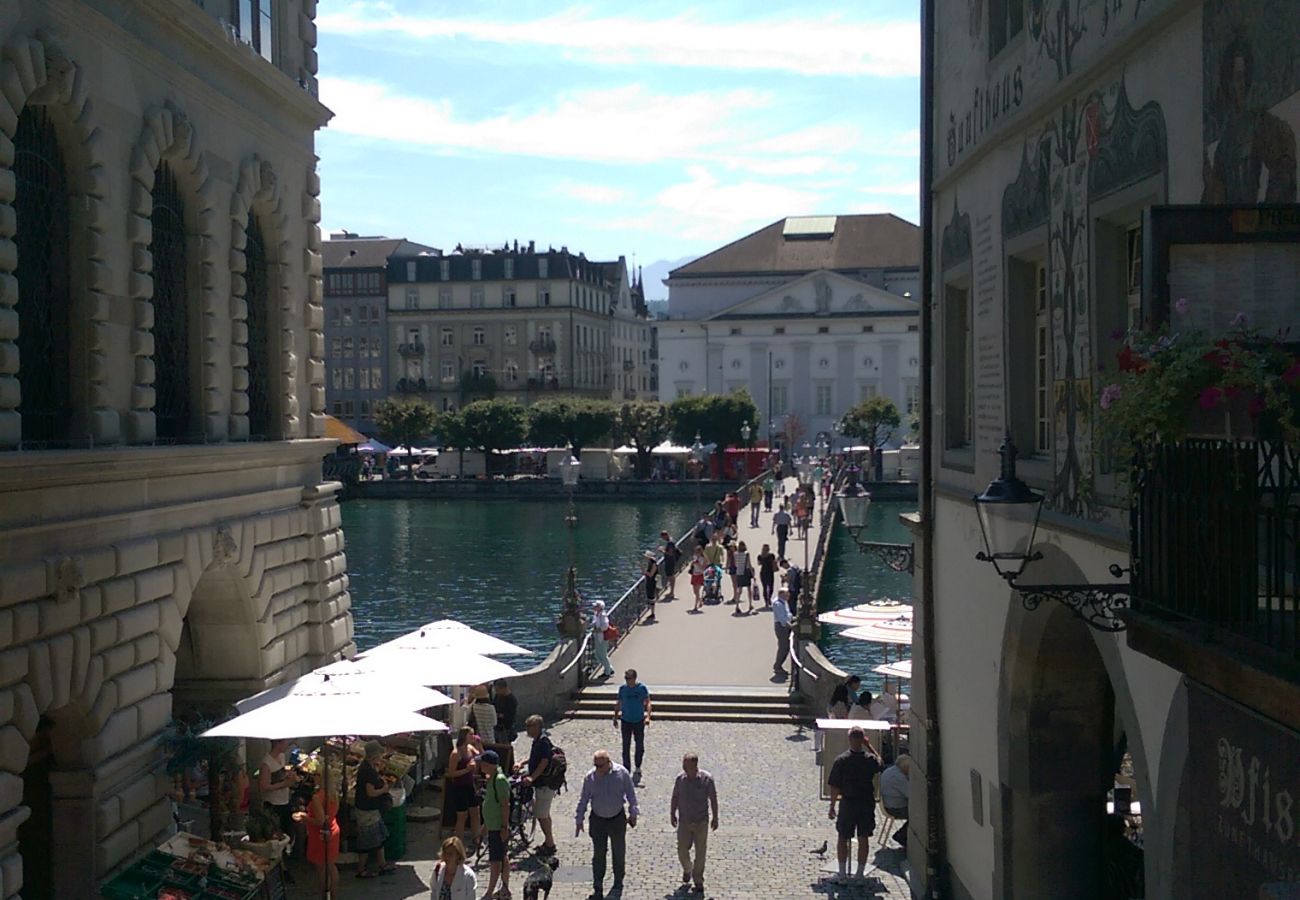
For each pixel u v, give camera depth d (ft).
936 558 53.42
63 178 51.19
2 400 44.32
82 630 48.47
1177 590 22.53
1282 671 18.67
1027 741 40.98
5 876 42.06
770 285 432.25
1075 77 34.53
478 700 72.43
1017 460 41.04
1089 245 33.99
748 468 346.95
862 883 55.36
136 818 53.01
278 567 70.18
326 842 52.31
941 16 51.72
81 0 49.62
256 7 69.10
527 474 365.40
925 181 53.16
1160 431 21.61
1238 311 21.81
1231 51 25.31
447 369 457.68
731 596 139.44
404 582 185.78
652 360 581.12
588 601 164.35
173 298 61.62
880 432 363.15
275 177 71.31
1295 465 19.29
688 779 53.98
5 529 43.60
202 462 59.06
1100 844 41.29
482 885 55.67
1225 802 22.80
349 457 336.90
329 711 51.39
